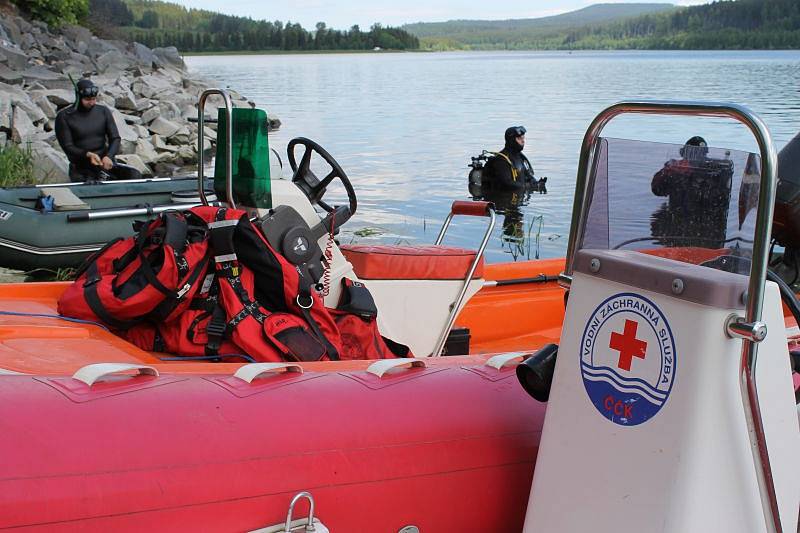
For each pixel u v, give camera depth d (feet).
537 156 49.96
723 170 6.74
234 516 6.77
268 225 10.84
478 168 39.65
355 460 7.30
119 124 48.62
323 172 43.96
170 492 6.57
